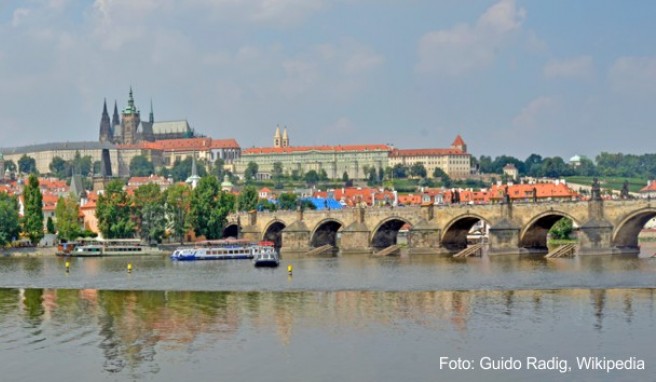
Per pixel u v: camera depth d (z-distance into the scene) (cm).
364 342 12500
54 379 10775
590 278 19000
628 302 15500
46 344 12656
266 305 16000
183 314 15088
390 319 14212
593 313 14450
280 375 10812
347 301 16338
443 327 13462
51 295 18212
